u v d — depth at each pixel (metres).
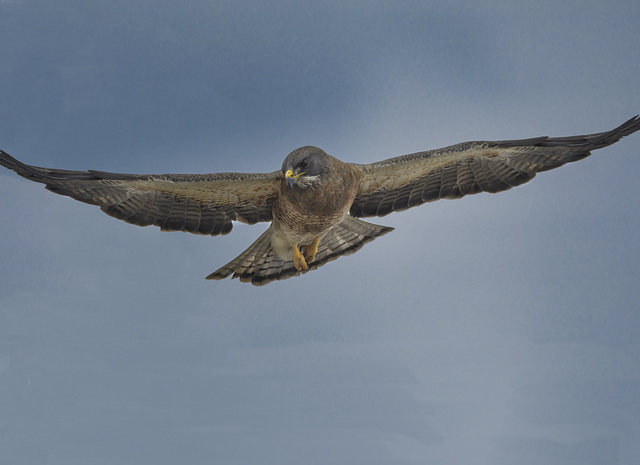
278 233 12.41
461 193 12.42
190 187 11.59
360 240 13.02
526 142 11.57
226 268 13.01
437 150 11.92
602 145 11.58
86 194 11.20
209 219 12.15
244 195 12.02
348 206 11.86
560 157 11.86
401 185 12.48
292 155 11.30
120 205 11.52
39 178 10.64
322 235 12.49
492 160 12.15
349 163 12.02
